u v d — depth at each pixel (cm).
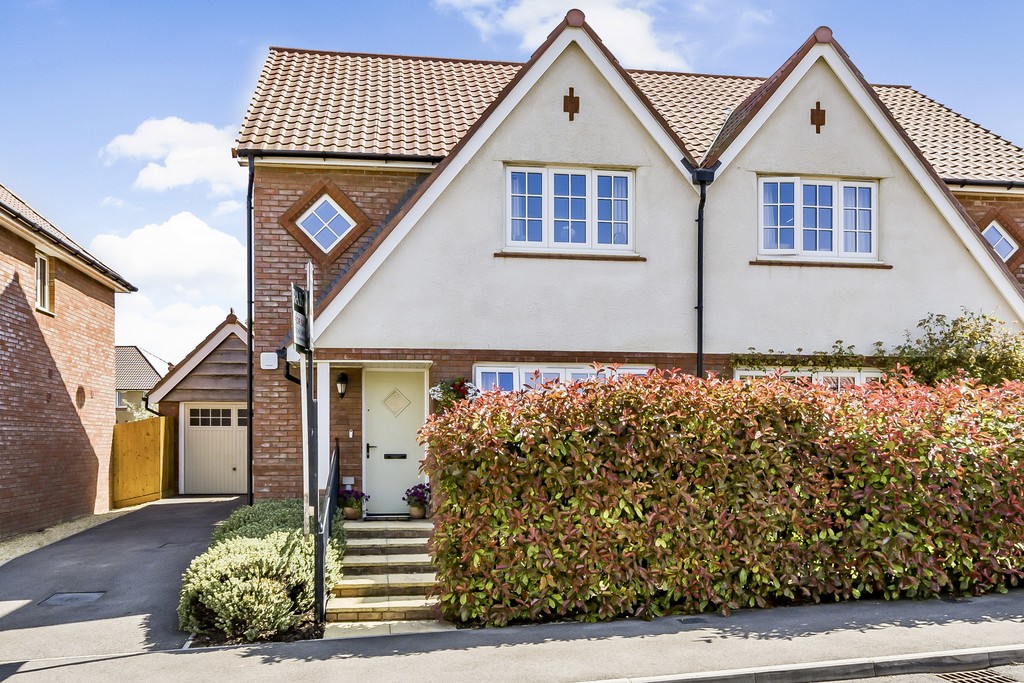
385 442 1309
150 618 938
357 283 1216
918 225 1362
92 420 1964
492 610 865
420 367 1246
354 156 1338
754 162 1325
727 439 908
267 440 1323
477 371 1238
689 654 742
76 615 959
